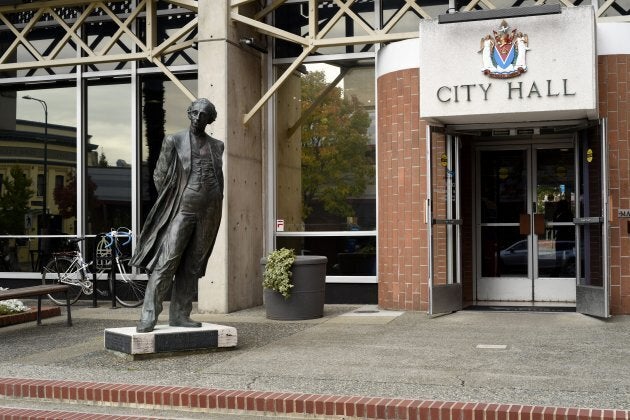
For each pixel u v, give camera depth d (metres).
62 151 15.08
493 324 10.44
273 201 13.68
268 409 6.55
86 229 14.85
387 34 12.38
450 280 11.64
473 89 10.75
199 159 8.74
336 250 13.46
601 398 6.33
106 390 7.04
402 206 11.91
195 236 8.81
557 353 8.27
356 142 13.43
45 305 14.04
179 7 14.46
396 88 11.98
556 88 10.42
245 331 10.27
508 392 6.58
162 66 13.38
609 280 10.62
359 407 6.30
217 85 12.35
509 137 13.01
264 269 11.48
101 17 14.80
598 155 10.77
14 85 15.31
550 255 12.88
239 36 12.82
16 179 15.26
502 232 13.06
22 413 6.74
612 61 11.00
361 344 9.04
